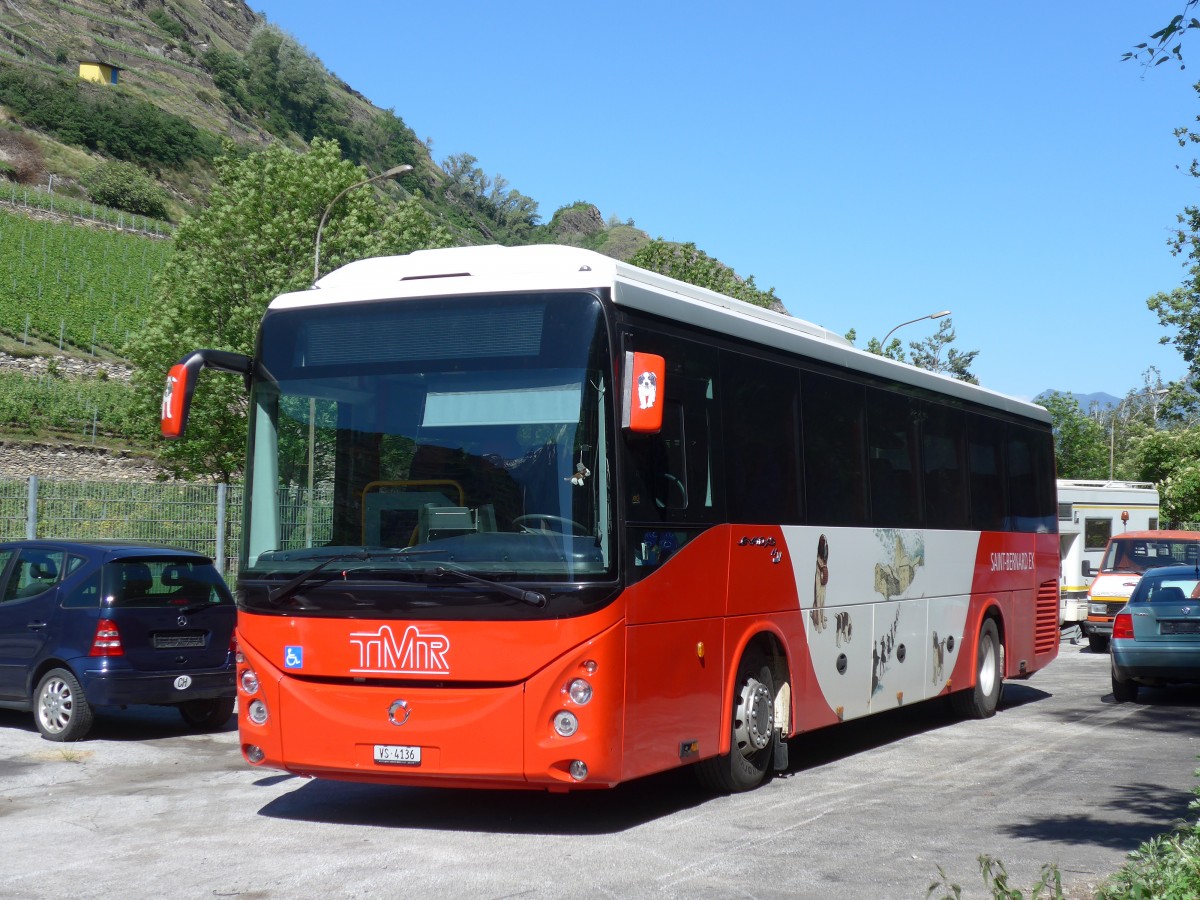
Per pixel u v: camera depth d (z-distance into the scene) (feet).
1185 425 167.12
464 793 31.09
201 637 40.83
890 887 21.77
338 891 21.40
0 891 21.52
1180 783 32.32
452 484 25.70
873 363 38.52
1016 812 28.48
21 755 36.73
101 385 194.59
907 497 40.32
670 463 27.43
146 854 24.29
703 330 29.48
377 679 25.45
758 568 30.89
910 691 39.96
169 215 486.38
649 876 22.48
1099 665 71.56
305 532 26.66
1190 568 51.34
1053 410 211.00
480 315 26.32
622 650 24.99
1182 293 114.42
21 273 256.11
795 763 35.94
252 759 26.94
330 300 27.61
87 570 39.68
